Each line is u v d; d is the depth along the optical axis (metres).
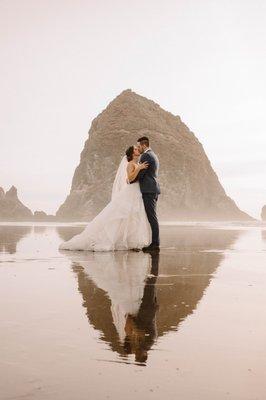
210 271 6.04
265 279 5.30
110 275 5.58
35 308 3.59
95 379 2.10
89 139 104.69
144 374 2.16
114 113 104.88
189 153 104.94
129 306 3.72
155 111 108.94
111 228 9.39
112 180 95.62
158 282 5.05
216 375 2.16
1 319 3.20
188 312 3.50
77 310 3.53
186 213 95.81
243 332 2.90
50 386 2.01
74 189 100.12
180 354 2.46
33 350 2.50
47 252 8.75
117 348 2.55
